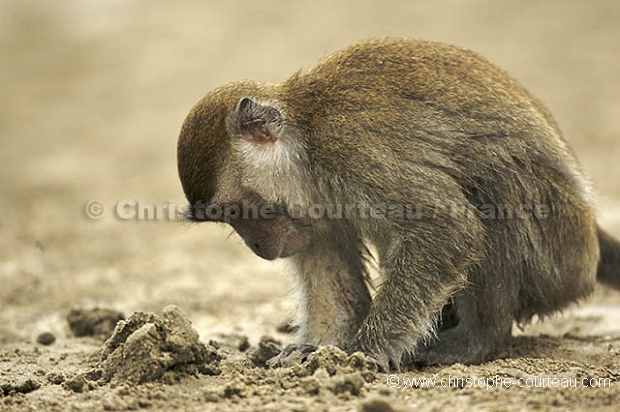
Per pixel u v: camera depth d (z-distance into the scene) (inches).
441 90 466.6
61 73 1967.3
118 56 2022.6
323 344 500.7
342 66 480.4
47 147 1478.8
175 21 2212.1
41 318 643.5
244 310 657.0
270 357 487.8
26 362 497.0
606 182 986.1
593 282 514.3
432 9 2049.7
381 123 456.4
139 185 1197.1
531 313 503.8
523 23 1876.2
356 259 510.9
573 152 524.7
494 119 470.9
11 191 1218.6
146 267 810.8
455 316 506.3
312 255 500.7
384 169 450.3
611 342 526.9
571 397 380.2
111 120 1614.2
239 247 884.6
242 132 465.7
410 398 385.1
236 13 2210.9
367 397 383.9
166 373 416.8
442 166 456.4
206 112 465.7
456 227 450.9
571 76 1534.2
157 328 426.3
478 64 487.8
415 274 451.2
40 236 954.7
